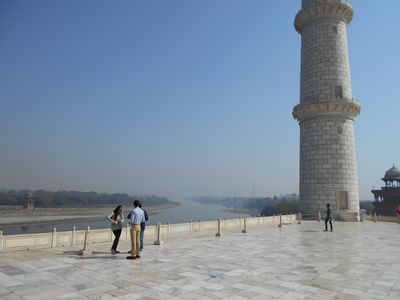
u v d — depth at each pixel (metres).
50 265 12.30
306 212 38.25
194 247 17.33
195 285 10.04
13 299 8.51
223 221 26.17
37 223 89.38
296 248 17.53
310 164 38.56
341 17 40.09
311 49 40.34
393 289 9.95
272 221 32.22
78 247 16.16
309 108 38.38
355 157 38.59
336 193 36.84
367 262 14.00
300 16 41.44
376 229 28.48
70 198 168.25
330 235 23.77
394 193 67.50
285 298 8.94
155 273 11.44
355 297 9.14
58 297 8.71
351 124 38.66
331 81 38.66
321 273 11.89
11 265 12.15
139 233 14.62
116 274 11.20
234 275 11.37
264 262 13.70
